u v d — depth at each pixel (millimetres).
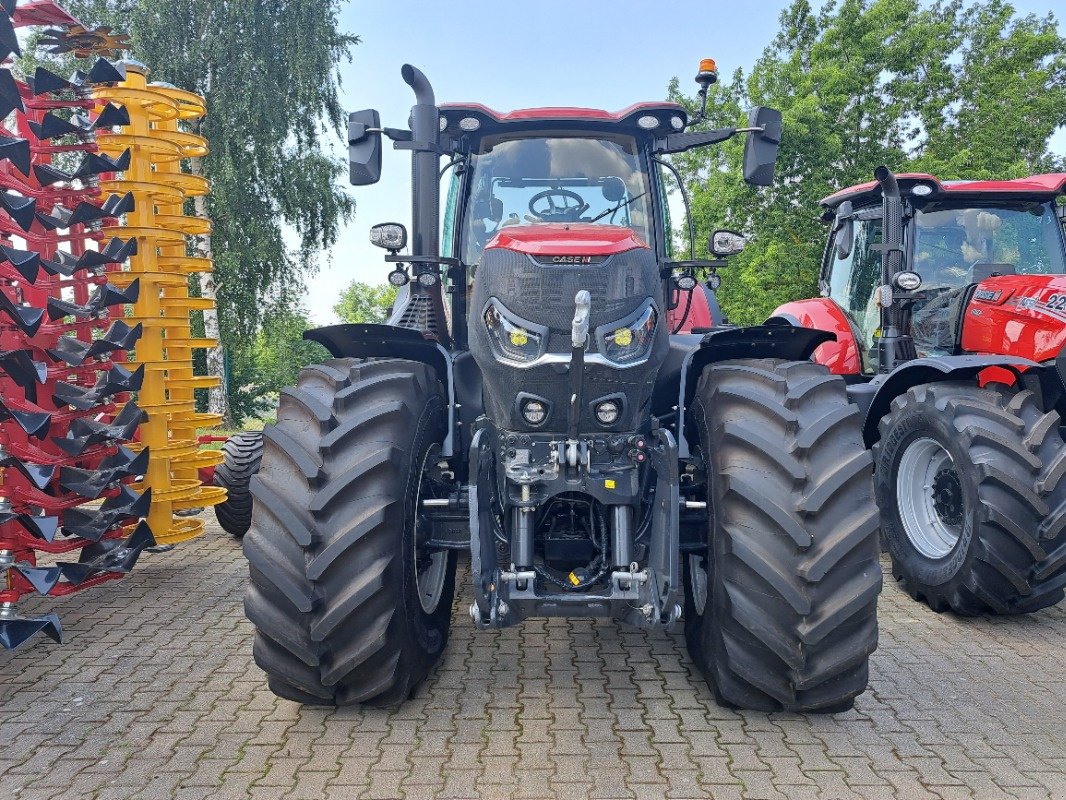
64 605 4582
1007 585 4102
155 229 5168
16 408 3850
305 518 2869
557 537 3215
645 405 3156
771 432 2936
